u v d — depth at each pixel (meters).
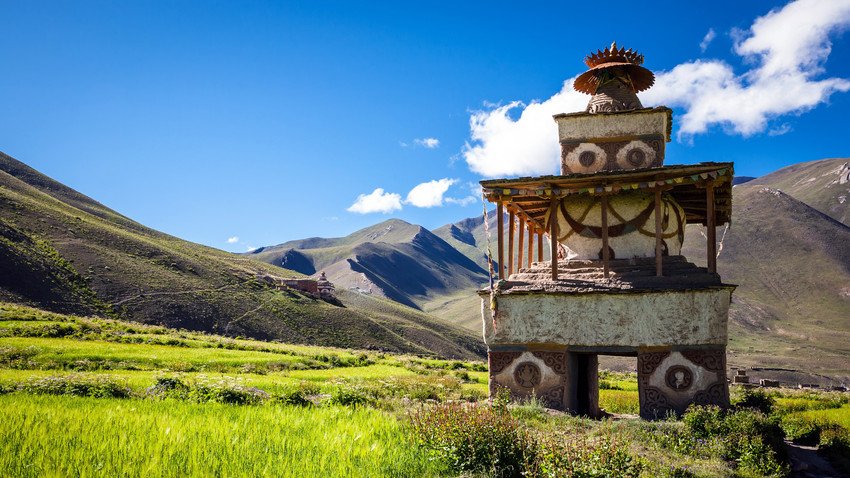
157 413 14.06
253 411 15.14
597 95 23.41
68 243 135.50
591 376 22.39
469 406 13.94
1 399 16.36
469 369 64.31
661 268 18.86
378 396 23.69
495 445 11.55
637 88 24.45
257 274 173.62
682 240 21.75
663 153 22.31
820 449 18.09
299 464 9.68
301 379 35.78
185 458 9.56
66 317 73.88
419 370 52.81
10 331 54.72
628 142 21.97
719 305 18.08
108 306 113.56
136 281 129.00
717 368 17.86
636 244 20.50
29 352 39.75
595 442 12.27
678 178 18.66
